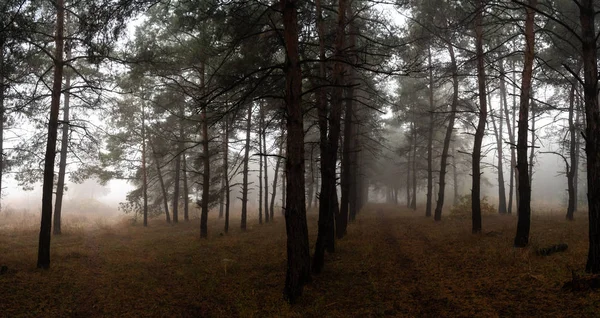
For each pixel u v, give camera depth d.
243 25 9.80
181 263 11.07
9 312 6.76
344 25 10.98
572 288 6.31
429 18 14.45
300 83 7.40
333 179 10.34
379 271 9.15
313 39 12.18
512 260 8.91
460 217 21.47
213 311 7.00
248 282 8.67
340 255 11.16
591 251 7.06
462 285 7.56
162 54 12.90
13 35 8.67
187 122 20.83
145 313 7.01
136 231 20.50
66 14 12.79
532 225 15.29
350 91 14.56
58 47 10.55
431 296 7.11
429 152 24.77
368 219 22.52
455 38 15.09
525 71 11.38
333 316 6.41
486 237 12.86
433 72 18.58
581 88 18.98
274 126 19.12
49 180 10.16
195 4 9.38
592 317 5.27
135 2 7.73
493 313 5.95
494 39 15.63
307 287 7.82
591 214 7.07
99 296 7.92
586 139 7.17
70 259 11.41
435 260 9.94
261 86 11.21
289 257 7.23
